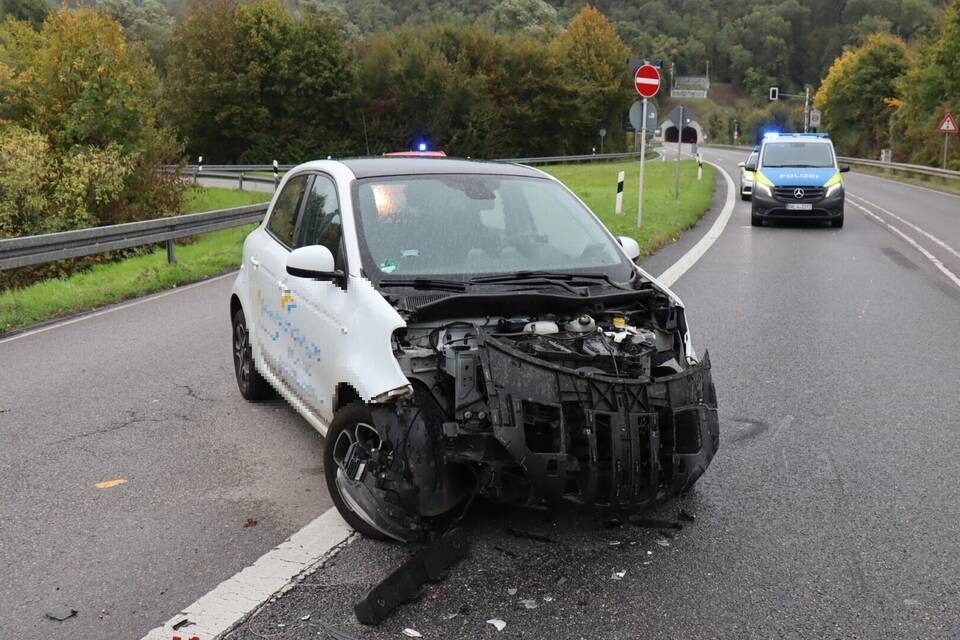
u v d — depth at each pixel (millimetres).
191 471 5480
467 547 4203
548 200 5703
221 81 68375
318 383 5004
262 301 6137
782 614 3693
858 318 9766
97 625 3691
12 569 4211
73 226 24766
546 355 4211
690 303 10516
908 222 21672
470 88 73312
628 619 3656
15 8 77250
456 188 5469
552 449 4035
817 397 6777
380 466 4258
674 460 4172
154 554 4340
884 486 5051
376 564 4180
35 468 5582
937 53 54156
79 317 11305
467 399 4129
